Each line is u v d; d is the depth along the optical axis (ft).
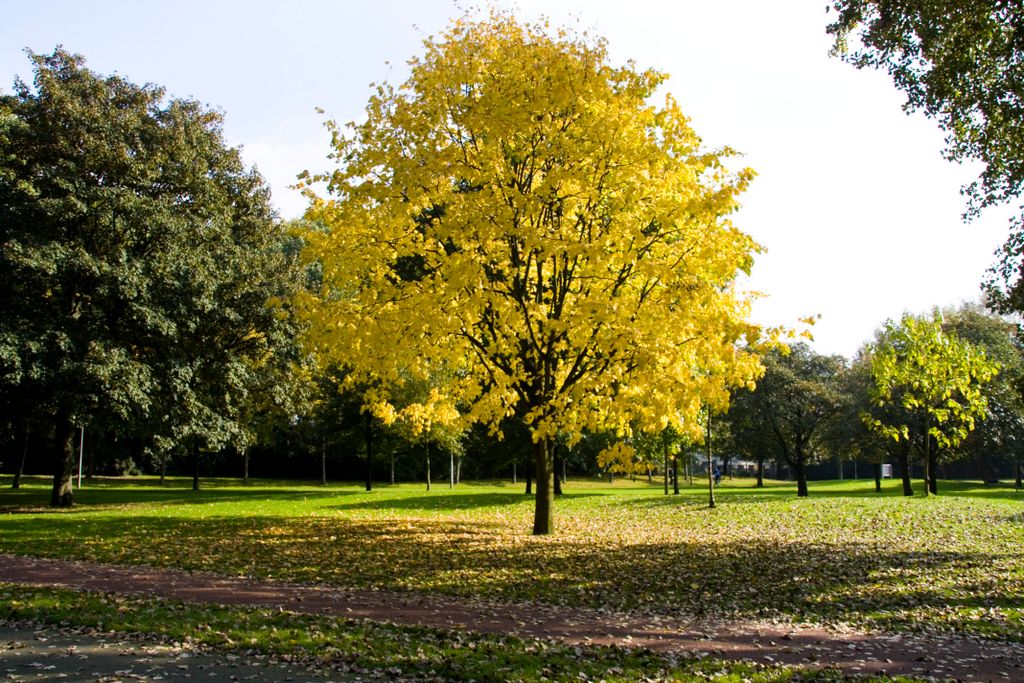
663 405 37.47
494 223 41.22
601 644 24.77
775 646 25.18
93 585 33.32
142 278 68.49
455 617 28.30
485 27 47.55
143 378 69.15
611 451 42.27
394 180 44.62
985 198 48.85
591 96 43.27
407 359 46.06
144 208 69.67
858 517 61.98
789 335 36.55
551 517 53.72
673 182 43.32
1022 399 61.67
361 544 47.70
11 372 62.64
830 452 120.67
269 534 52.47
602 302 37.91
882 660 23.48
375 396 50.67
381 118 48.19
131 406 70.18
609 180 44.62
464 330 45.96
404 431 109.70
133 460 172.65
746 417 115.24
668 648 24.64
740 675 21.63
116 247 71.92
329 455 164.96
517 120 42.88
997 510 65.62
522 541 49.47
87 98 75.92
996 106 45.29
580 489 133.49
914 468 179.32
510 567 39.65
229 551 44.55
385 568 39.11
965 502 72.69
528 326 44.39
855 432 109.70
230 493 105.50
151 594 31.48
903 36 46.98
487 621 27.76
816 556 43.96
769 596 33.63
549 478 53.98
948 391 79.10
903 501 74.38
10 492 98.94
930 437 97.76
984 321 124.67
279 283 83.15
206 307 72.59
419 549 45.60
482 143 47.03
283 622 26.20
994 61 45.44
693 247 41.11
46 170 70.38
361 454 137.69
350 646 23.12
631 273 44.88
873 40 48.11
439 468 167.12
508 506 81.51
